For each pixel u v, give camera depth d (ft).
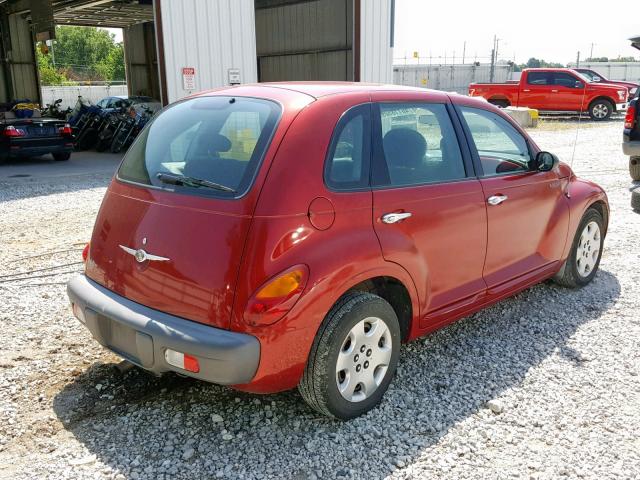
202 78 40.42
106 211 10.97
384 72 50.37
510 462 9.27
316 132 9.63
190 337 8.82
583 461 9.28
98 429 10.14
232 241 8.88
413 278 10.84
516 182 13.38
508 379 11.78
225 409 10.77
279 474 8.98
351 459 9.34
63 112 68.18
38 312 15.14
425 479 8.87
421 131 11.56
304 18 61.11
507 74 141.79
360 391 10.41
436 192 11.30
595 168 38.32
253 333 8.78
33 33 69.31
